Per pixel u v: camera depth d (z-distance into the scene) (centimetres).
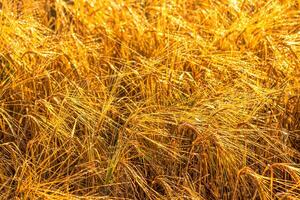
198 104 439
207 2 550
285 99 446
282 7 534
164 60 479
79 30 525
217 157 403
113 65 480
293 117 445
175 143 418
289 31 520
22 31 489
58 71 452
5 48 466
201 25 527
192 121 421
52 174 415
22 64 458
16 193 392
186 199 400
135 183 410
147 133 416
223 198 408
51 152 421
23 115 428
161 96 449
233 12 534
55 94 436
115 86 444
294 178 396
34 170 402
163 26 514
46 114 434
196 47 491
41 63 460
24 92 447
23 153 426
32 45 481
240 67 469
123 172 406
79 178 407
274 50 484
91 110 434
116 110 437
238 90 458
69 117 434
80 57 475
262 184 396
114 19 521
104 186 406
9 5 518
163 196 397
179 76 459
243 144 425
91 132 424
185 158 416
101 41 518
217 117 427
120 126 432
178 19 523
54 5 554
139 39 500
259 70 475
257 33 500
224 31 512
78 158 414
